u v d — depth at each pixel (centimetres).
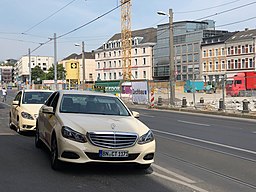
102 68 11956
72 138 673
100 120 721
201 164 836
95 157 666
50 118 811
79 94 853
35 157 853
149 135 715
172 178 698
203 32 9325
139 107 3412
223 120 2097
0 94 6688
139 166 738
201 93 5391
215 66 8969
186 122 1900
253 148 1073
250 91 4506
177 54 9831
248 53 8206
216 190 626
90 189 604
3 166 757
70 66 5747
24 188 600
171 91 3200
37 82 12650
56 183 634
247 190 630
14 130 1367
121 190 604
